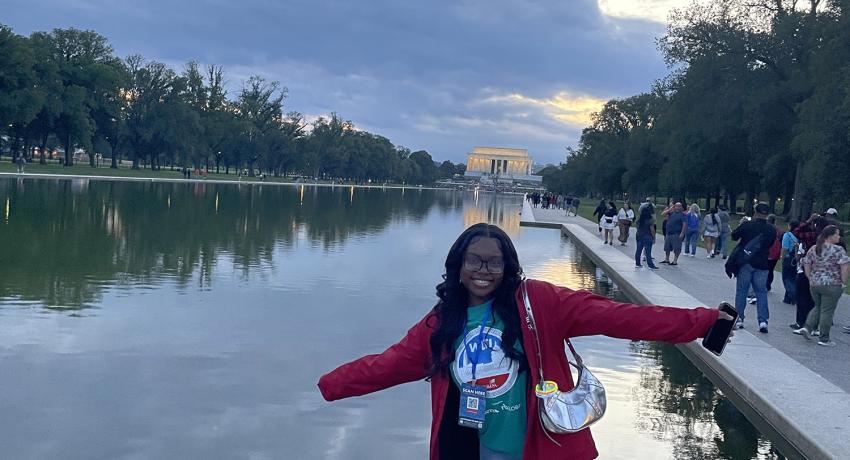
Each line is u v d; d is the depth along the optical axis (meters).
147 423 6.43
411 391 7.80
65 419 6.44
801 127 38.91
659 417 7.16
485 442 2.85
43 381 7.46
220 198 47.91
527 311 2.80
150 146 98.38
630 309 2.77
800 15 43.91
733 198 68.25
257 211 36.81
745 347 9.68
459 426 2.92
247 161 119.69
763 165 47.66
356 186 136.88
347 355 8.96
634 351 10.11
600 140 101.56
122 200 38.44
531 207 71.69
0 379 7.46
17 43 69.12
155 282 13.61
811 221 14.09
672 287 15.32
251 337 9.66
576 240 29.34
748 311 13.03
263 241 22.23
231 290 13.16
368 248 22.25
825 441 5.99
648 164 76.81
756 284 11.20
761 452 6.25
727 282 17.02
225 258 17.66
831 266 10.12
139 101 94.56
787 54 44.00
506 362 2.80
